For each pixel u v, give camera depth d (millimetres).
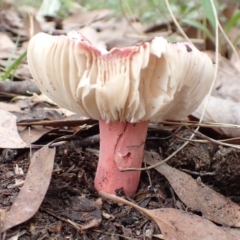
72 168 215
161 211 183
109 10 684
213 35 483
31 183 185
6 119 232
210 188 206
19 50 419
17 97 308
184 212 184
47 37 164
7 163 217
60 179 204
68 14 722
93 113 179
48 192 194
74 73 161
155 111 171
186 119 263
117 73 157
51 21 604
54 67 164
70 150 225
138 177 201
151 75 163
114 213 190
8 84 309
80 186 204
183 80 164
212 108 268
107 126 188
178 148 230
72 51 156
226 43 482
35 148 228
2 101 306
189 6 605
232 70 413
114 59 156
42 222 179
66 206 189
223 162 220
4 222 171
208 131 256
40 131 240
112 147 190
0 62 383
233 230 180
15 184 199
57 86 173
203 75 170
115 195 194
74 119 251
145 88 166
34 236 173
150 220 188
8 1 731
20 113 273
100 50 159
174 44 156
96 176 201
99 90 160
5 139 222
